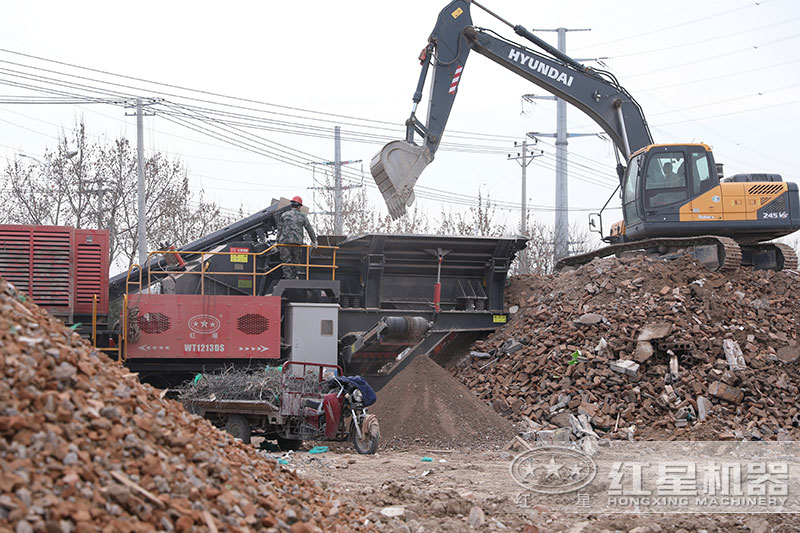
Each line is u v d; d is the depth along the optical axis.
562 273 21.80
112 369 6.54
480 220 45.38
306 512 6.44
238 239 18.75
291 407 12.38
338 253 19.06
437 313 19.09
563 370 16.44
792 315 18.16
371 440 12.34
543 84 21.69
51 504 4.36
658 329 16.31
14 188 34.16
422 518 7.79
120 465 5.13
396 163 19.28
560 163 40.41
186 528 4.89
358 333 17.80
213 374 14.62
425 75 20.27
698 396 14.92
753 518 8.35
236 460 6.76
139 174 30.27
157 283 17.91
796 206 20.44
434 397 14.14
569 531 7.80
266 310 16.80
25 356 5.30
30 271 15.93
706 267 19.36
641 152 20.78
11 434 4.71
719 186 20.47
